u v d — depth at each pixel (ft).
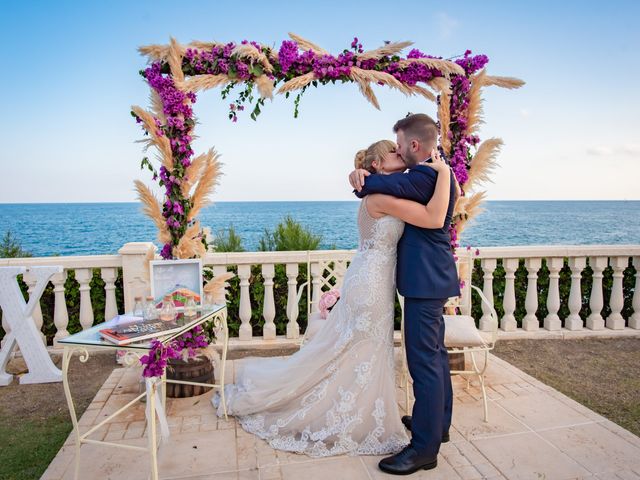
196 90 11.18
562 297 18.26
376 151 8.82
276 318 17.83
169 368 11.60
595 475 8.07
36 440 9.95
